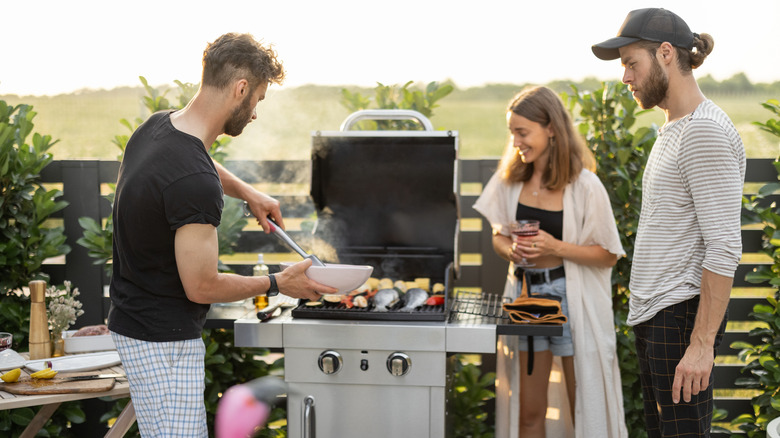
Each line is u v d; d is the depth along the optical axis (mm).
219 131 1602
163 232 1500
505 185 2322
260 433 2631
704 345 1600
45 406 2064
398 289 2180
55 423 2695
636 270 1803
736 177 1586
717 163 1575
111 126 7457
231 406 917
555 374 2430
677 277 1694
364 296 2156
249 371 2729
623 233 2580
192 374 1590
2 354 1994
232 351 2684
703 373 1601
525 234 2098
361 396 1944
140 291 1560
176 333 1562
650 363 1753
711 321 1591
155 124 1572
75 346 2090
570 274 2176
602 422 2168
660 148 1737
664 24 1691
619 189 2555
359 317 1953
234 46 1541
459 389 2750
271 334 1946
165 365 1560
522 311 1941
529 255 2119
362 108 2883
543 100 2131
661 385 1733
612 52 1828
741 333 2752
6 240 2629
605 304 2197
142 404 1586
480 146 9203
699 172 1599
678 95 1707
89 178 2791
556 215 2209
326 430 1969
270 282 1697
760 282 2633
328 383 1951
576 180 2180
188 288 1516
